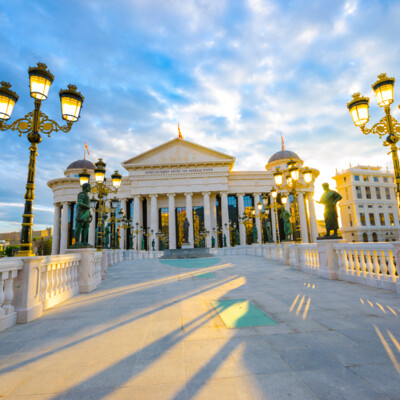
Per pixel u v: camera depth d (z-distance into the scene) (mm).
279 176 14570
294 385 2666
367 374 2836
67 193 58094
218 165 54688
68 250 8734
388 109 7242
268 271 12961
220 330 4402
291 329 4340
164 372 3033
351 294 6906
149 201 56219
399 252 6863
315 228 57688
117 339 4176
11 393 2684
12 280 5293
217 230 52875
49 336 4422
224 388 2650
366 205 66188
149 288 9000
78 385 2811
